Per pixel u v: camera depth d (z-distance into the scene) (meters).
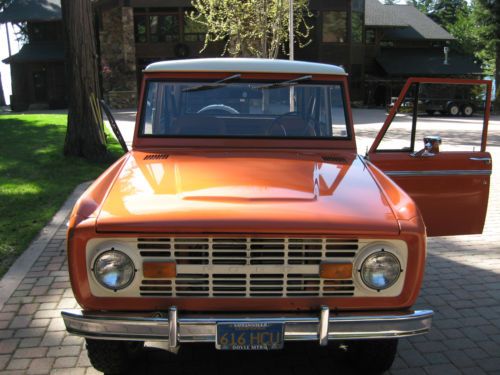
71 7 9.88
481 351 3.64
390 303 2.67
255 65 3.95
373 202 2.83
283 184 3.02
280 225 2.55
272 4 20.11
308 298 2.66
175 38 32.47
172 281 2.62
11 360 3.45
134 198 2.79
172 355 3.55
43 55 34.91
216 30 22.89
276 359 3.52
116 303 2.63
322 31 33.31
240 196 2.81
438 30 42.56
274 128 3.98
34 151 10.95
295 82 3.95
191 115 3.96
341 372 3.37
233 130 3.96
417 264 2.63
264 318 2.59
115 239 2.56
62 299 4.34
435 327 3.99
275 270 2.61
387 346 3.07
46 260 5.19
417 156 4.21
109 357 3.07
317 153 3.80
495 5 32.38
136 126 3.91
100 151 10.39
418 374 3.35
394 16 40.47
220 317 2.60
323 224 2.57
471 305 4.37
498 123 23.97
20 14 35.75
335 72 3.98
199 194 2.83
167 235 2.55
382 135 4.27
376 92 38.22
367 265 2.61
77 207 2.75
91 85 10.21
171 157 3.59
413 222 2.65
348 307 2.68
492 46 33.44
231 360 3.50
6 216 6.59
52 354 3.52
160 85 3.93
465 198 4.35
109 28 32.16
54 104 35.09
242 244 2.58
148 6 31.83
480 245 5.90
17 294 4.43
